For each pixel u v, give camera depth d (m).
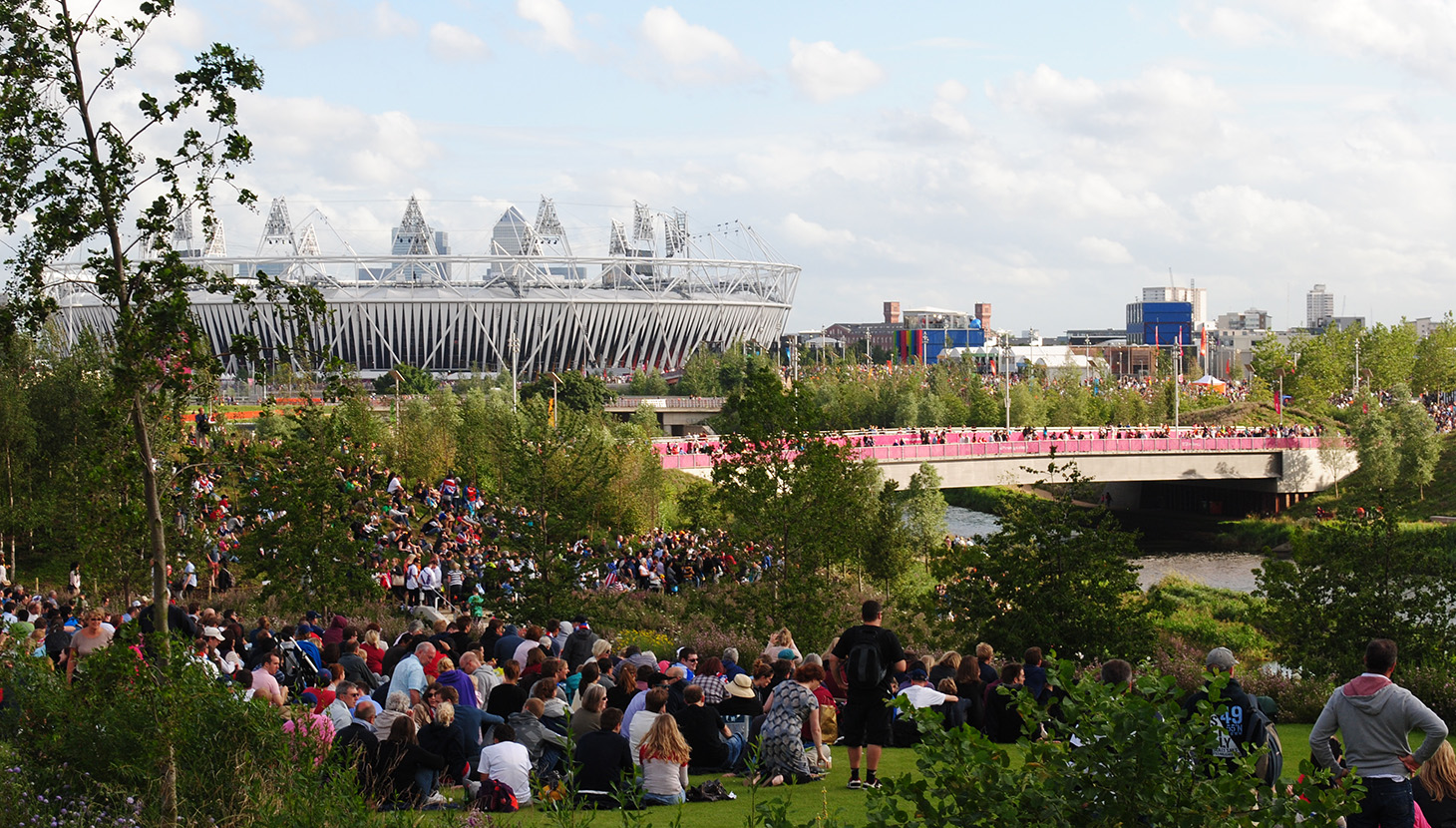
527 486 32.72
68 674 16.91
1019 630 27.00
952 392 159.62
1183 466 109.12
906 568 53.75
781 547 31.50
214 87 12.66
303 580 33.09
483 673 19.02
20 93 11.90
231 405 76.94
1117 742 7.36
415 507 52.34
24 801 11.37
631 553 46.81
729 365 190.38
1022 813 7.60
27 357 49.19
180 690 11.98
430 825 11.41
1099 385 172.88
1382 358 177.38
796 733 14.51
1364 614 26.88
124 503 12.49
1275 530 101.62
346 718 15.51
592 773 13.80
